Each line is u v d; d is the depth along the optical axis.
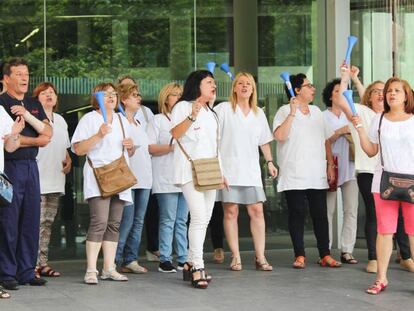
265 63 11.99
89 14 11.13
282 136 9.95
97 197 8.88
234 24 11.84
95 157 8.84
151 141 9.76
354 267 10.22
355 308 7.88
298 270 10.00
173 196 9.77
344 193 10.51
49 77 10.95
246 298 8.27
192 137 8.62
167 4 11.52
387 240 8.59
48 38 10.95
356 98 11.75
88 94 11.11
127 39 11.33
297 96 10.14
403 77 11.89
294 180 10.05
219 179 8.63
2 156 8.02
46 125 8.63
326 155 10.34
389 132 8.37
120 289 8.70
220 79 11.78
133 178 8.89
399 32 11.84
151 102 11.45
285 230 12.00
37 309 7.70
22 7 10.84
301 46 12.13
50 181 9.42
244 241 11.75
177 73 11.58
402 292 8.63
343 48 12.09
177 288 8.77
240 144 9.72
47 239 9.56
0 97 8.53
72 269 10.17
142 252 11.13
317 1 12.17
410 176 8.28
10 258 8.59
